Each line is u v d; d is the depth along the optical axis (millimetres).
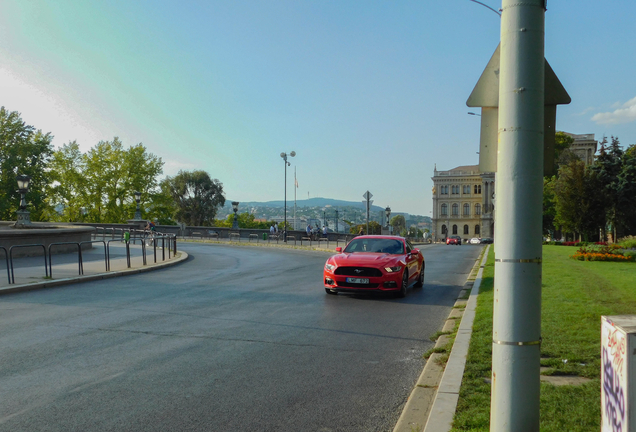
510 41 2990
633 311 8523
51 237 22516
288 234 51156
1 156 57688
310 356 6395
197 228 53875
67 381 5293
